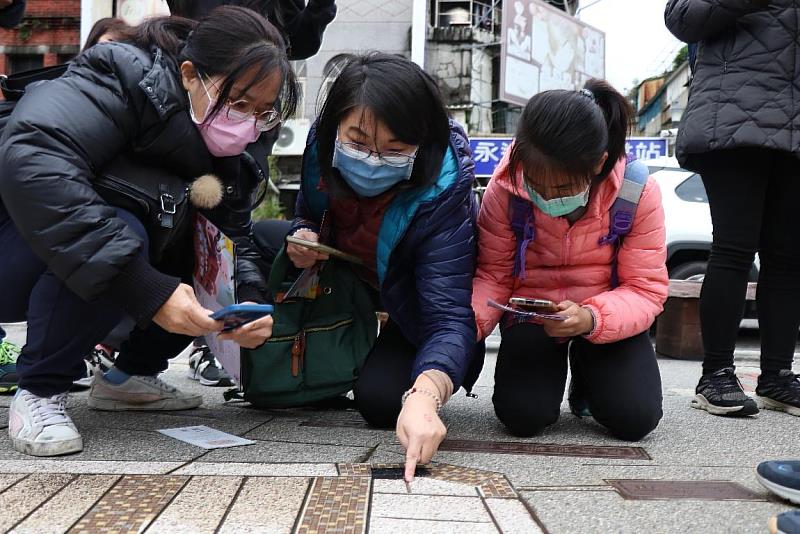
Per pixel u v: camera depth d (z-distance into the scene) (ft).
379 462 5.57
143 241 6.00
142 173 6.09
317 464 5.42
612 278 7.14
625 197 6.75
